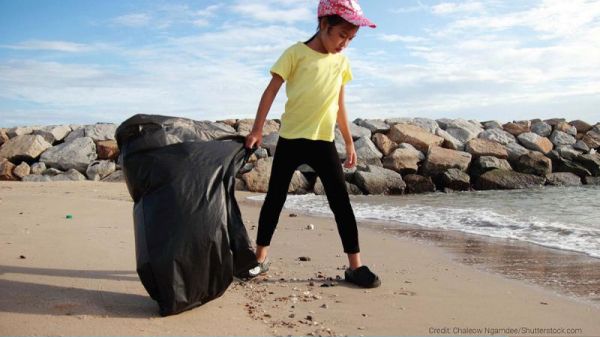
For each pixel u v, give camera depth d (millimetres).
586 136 17828
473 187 14367
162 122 3072
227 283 2816
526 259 4598
